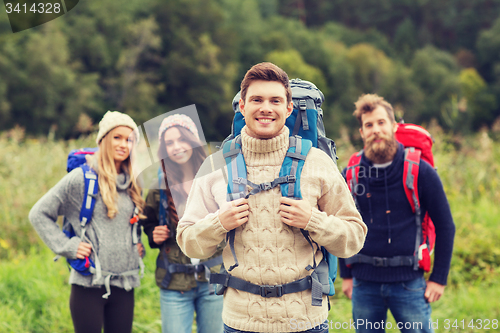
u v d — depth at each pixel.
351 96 53.53
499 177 6.56
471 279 4.52
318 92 2.10
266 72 1.72
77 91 40.84
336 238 1.69
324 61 57.28
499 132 7.88
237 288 1.72
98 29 47.09
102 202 2.49
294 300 1.69
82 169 2.51
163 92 45.81
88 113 40.88
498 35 70.94
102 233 2.47
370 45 70.81
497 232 5.05
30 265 4.46
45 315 3.76
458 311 3.92
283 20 65.69
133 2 50.16
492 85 64.44
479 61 72.44
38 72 40.19
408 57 70.88
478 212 5.59
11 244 5.19
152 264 4.16
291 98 1.83
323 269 1.76
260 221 1.70
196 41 47.81
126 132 2.46
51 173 6.39
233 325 1.73
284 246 1.70
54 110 39.84
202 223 1.74
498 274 4.53
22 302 3.89
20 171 6.33
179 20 49.44
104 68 45.47
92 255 2.45
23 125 38.81
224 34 50.91
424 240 2.56
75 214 2.50
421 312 2.51
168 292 2.56
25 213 5.50
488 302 3.97
